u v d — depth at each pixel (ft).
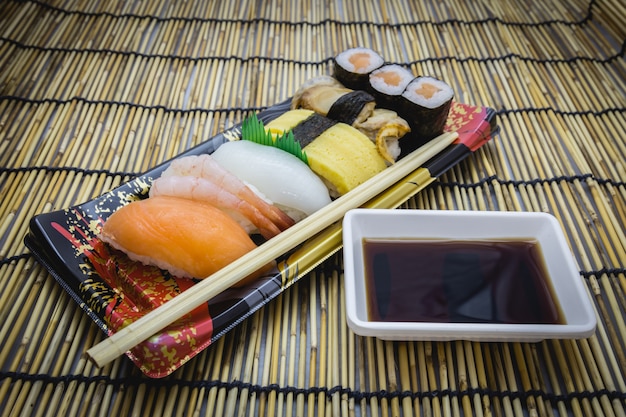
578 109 1.17
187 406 0.71
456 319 0.71
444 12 1.46
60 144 1.08
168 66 1.29
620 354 0.77
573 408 0.71
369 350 0.77
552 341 0.77
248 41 1.37
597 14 1.40
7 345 0.77
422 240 0.81
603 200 0.98
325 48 1.35
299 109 0.99
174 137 1.11
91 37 1.35
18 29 1.35
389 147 0.93
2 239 0.91
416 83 0.96
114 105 1.18
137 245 0.76
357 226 0.80
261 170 0.84
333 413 0.71
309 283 0.85
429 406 0.72
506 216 0.80
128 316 0.72
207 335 0.71
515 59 1.30
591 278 0.86
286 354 0.77
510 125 1.13
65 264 0.77
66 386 0.73
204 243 0.75
